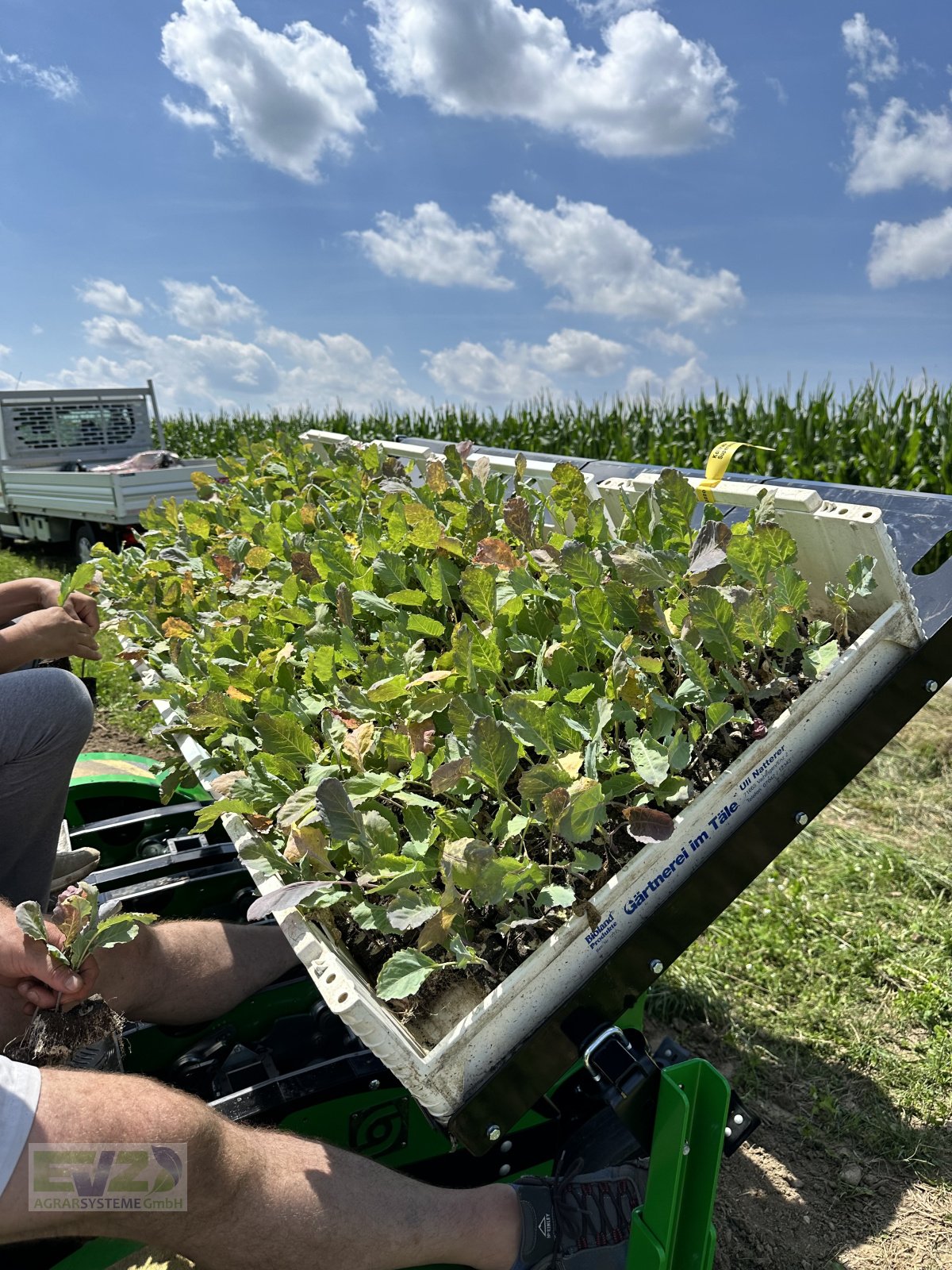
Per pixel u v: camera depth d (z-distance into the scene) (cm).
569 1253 138
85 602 201
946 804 368
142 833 252
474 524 187
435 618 184
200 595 226
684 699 132
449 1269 137
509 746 123
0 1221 100
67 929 121
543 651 147
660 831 112
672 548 159
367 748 137
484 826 138
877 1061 235
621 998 117
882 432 774
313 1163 124
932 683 135
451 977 118
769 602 138
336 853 130
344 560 192
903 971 265
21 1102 103
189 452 1919
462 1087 105
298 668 183
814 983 263
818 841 335
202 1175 109
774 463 809
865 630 138
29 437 1073
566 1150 150
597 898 111
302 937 114
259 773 144
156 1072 180
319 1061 161
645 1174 144
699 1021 255
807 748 131
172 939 175
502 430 1266
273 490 290
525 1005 108
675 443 931
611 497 195
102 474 828
